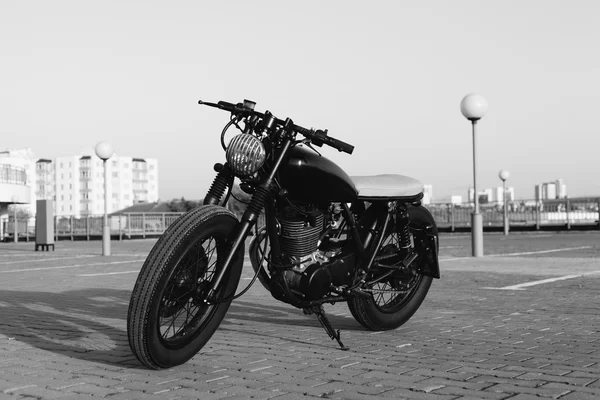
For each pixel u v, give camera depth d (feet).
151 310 10.55
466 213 106.22
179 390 9.93
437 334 14.67
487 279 27.45
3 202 111.34
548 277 27.99
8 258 53.42
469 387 9.87
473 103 40.42
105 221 53.93
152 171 548.72
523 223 100.42
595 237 71.20
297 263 12.37
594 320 16.52
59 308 20.13
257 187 11.76
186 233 10.79
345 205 13.24
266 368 11.34
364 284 13.83
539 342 13.61
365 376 10.66
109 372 11.16
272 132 11.82
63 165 511.81
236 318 17.49
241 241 11.48
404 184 14.46
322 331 15.26
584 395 9.36
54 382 10.50
